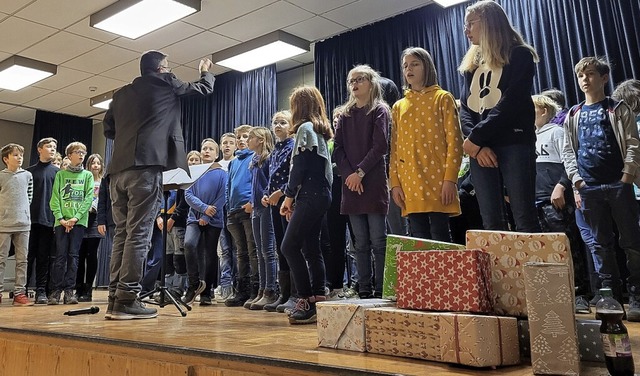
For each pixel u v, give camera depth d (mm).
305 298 1939
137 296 2213
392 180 1951
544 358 979
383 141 1985
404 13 4645
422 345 1122
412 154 1858
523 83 1557
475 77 1723
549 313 991
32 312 2730
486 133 1529
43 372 1663
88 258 4039
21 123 7695
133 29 4637
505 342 1073
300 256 1978
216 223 3268
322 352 1222
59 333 1646
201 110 6203
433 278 1196
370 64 4801
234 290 3672
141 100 2268
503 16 1651
